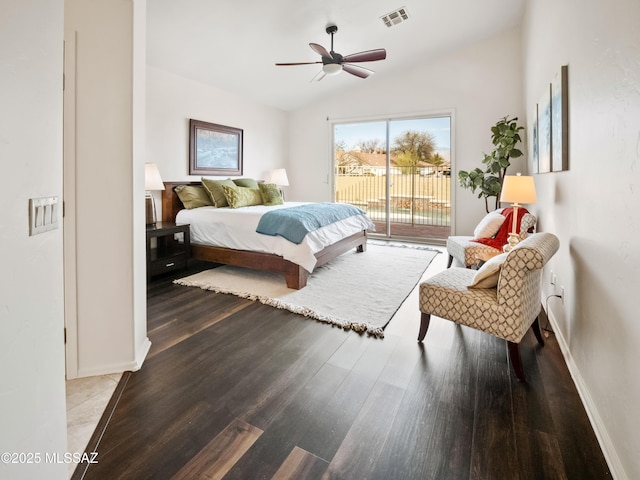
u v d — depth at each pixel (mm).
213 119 5270
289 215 3604
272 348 2236
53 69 970
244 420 1559
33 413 884
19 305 820
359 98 6242
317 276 3873
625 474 1212
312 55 4668
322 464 1314
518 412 1608
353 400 1704
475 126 5371
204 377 1906
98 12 1790
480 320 1976
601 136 1571
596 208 1630
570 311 2064
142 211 2125
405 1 3857
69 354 1866
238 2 3348
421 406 1655
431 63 5586
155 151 4418
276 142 6715
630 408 1201
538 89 3473
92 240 1861
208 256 4020
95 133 1828
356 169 6602
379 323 2586
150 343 2271
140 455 1352
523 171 4934
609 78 1477
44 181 931
